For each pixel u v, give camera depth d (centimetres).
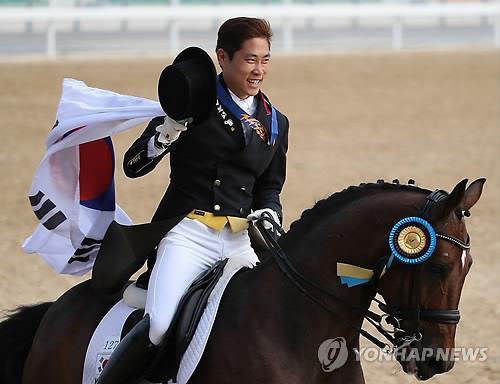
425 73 5419
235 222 1049
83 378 1073
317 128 4212
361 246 972
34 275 2317
